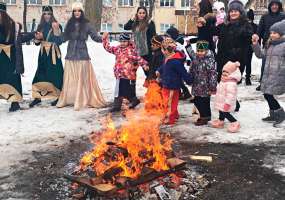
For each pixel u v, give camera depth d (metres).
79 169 5.07
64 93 9.21
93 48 15.30
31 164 5.89
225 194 4.87
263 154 6.15
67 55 9.16
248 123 7.75
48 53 9.19
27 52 14.47
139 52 9.62
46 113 8.71
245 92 10.53
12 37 8.58
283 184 5.14
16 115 8.58
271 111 7.75
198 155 6.11
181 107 9.10
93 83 9.22
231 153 6.20
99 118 8.23
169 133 7.20
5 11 8.57
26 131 7.45
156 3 43.38
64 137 7.09
